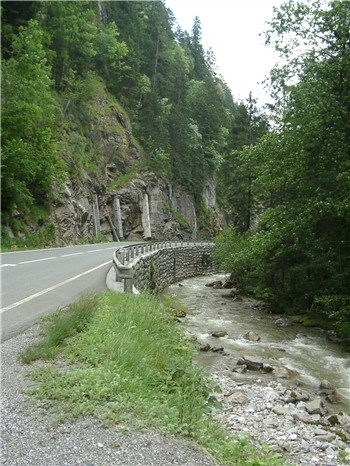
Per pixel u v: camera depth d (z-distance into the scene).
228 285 30.70
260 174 23.20
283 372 10.97
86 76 55.84
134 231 54.91
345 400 9.30
